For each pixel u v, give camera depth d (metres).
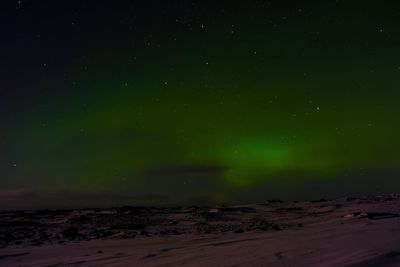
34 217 30.28
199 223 23.92
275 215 27.77
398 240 7.47
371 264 5.38
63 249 13.01
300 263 6.04
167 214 30.33
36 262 10.05
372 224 11.75
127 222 25.38
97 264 8.93
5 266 9.69
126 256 9.85
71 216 30.16
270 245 8.64
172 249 10.70
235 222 23.94
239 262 6.77
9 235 18.56
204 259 7.73
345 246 7.18
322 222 18.69
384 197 36.03
